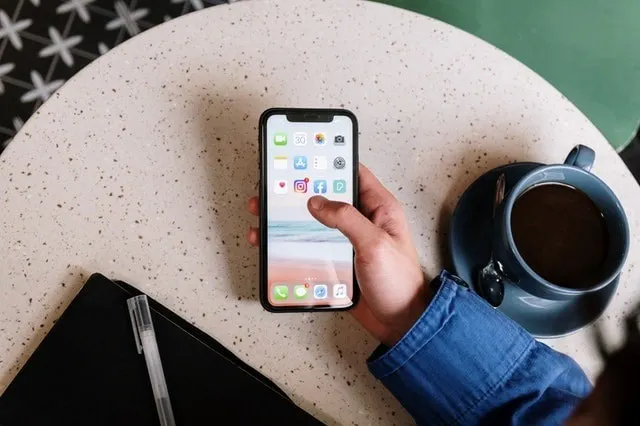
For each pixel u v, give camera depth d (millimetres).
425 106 678
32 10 1139
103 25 1146
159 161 638
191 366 579
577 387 572
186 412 568
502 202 568
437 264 648
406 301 592
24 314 594
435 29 697
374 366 571
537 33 874
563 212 600
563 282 583
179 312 609
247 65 666
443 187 665
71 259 610
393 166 663
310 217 605
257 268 627
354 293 608
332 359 615
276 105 662
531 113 688
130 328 582
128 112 643
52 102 636
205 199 636
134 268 614
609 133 865
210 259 625
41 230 612
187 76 657
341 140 611
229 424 570
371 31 687
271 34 674
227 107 656
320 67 673
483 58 695
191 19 669
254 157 651
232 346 607
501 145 678
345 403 607
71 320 577
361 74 676
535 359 554
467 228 632
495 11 876
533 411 549
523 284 565
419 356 558
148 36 661
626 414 299
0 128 1102
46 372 563
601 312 613
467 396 557
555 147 683
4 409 550
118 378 570
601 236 593
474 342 556
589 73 870
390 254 564
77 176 625
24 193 616
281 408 580
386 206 621
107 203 624
